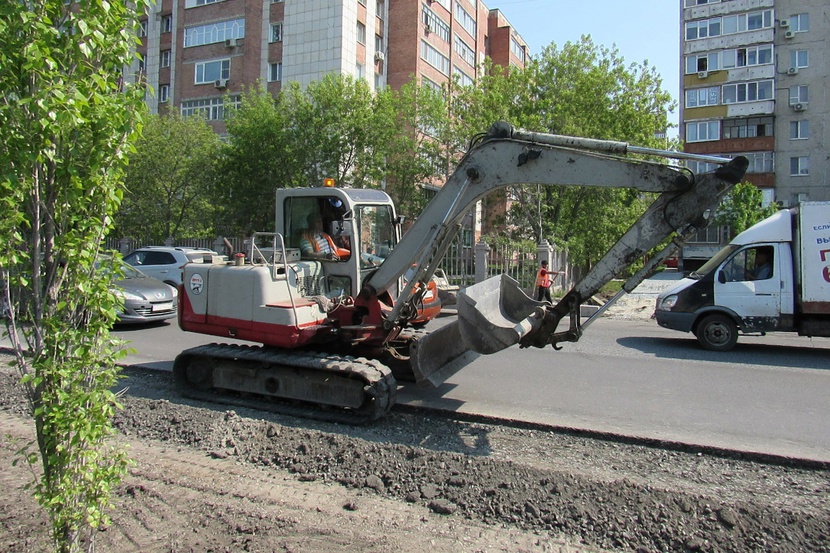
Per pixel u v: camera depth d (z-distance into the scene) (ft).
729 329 33.55
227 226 88.94
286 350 21.91
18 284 8.59
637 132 74.84
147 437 17.79
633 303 59.82
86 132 8.69
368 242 24.32
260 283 21.25
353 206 23.29
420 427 19.60
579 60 74.69
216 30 109.91
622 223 74.43
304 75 97.60
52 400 8.88
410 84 83.46
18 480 14.32
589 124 73.51
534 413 20.66
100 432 9.10
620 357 31.58
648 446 17.76
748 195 129.70
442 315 47.19
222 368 22.63
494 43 149.38
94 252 8.99
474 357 23.72
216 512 12.91
